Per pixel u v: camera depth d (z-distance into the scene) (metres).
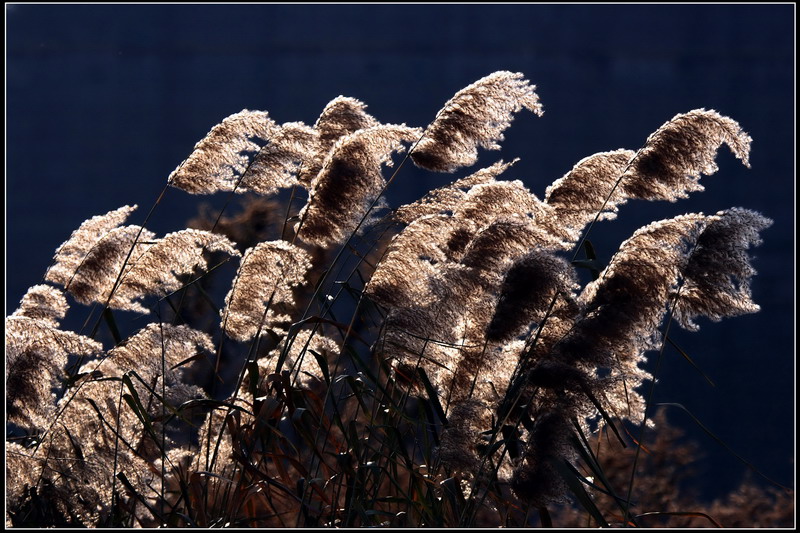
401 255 9.48
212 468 9.41
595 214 10.26
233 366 12.91
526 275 8.86
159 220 42.47
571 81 43.66
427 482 9.21
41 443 9.45
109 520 9.21
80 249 10.93
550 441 8.41
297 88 44.88
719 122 9.32
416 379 9.81
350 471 8.98
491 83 9.91
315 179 10.12
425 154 10.04
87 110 44.44
